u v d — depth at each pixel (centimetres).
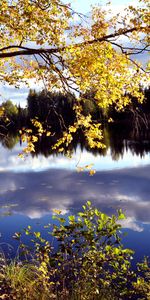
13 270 571
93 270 496
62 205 1866
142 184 2433
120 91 612
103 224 496
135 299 632
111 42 586
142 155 3819
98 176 2780
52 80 602
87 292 503
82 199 2019
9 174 3012
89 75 582
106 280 534
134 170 2980
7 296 480
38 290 507
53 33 563
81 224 499
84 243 500
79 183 2525
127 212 1717
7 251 1037
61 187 2394
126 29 580
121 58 582
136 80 609
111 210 1772
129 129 5225
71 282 507
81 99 622
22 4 551
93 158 3769
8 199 2028
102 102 614
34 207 1822
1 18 551
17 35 616
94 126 643
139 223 1506
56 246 1097
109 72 582
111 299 518
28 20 549
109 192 2203
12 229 1396
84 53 566
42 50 580
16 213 1684
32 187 2409
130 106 630
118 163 3378
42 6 559
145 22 573
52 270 522
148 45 585
